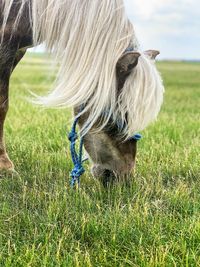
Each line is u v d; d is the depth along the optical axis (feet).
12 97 42.80
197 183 17.79
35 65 134.72
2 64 15.92
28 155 19.65
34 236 12.57
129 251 12.34
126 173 14.11
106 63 12.85
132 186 15.56
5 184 16.22
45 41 14.49
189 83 92.68
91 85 12.92
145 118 12.71
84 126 13.35
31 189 15.74
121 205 15.10
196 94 62.80
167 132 27.09
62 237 12.32
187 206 15.23
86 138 14.05
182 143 24.53
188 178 18.70
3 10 15.28
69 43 13.42
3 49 15.66
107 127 13.43
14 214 13.94
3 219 13.73
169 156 21.07
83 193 15.07
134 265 11.48
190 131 28.40
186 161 19.83
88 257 11.30
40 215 14.11
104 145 13.76
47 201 15.10
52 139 23.41
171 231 13.44
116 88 12.94
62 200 14.88
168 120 32.65
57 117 30.45
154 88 12.66
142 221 13.71
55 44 14.23
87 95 12.96
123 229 13.02
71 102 13.09
